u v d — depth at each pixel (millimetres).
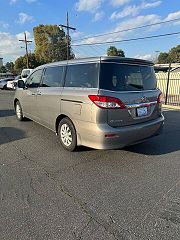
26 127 6785
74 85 4484
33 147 5094
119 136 3965
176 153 4730
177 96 15578
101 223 2600
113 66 4055
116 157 4504
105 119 3896
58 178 3658
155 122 4555
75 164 4188
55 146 5129
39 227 2539
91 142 4086
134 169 3979
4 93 20984
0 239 2365
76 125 4332
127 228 2518
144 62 4500
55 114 4957
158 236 2395
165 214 2752
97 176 3723
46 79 5480
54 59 58719
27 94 6355
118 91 3994
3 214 2758
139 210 2832
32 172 3873
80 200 3051
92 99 3926
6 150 4934
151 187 3375
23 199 3066
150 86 4613
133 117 4168
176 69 29453
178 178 3652
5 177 3691
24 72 22266
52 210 2834
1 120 7852
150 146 5141
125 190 3295
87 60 4262
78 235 2414
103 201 3025
